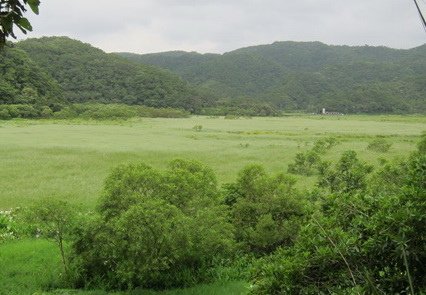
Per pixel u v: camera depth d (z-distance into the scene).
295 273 3.90
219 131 64.25
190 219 8.37
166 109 122.69
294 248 4.41
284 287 3.90
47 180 22.86
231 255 10.04
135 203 8.34
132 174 8.65
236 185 11.56
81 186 21.11
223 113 132.00
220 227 9.27
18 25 3.83
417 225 3.55
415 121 95.94
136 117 101.00
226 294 7.95
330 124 84.88
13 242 11.75
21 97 92.00
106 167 27.58
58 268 9.18
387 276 3.66
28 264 9.71
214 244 9.26
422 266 3.62
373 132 60.66
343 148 37.28
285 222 10.38
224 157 32.22
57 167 27.45
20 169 26.44
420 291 3.35
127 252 8.20
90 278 8.89
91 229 8.59
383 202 4.17
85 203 16.38
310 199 8.97
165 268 8.48
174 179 8.91
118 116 98.19
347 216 4.42
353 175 9.37
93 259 8.70
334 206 4.61
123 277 8.12
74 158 31.30
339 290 3.61
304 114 142.62
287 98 168.12
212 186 10.52
